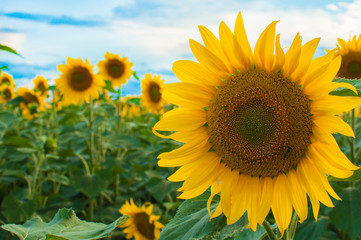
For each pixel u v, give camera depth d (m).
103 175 1.42
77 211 1.41
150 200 1.65
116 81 1.82
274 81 0.47
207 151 0.50
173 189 1.32
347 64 0.99
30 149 1.32
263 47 0.45
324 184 0.43
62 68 1.60
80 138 1.59
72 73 1.60
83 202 1.48
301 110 0.45
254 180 0.49
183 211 0.50
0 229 1.25
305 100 0.45
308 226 0.96
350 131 0.42
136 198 1.61
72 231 0.46
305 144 0.46
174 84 0.48
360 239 1.08
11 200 1.32
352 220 0.88
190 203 0.52
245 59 0.47
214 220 0.45
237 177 0.50
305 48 0.43
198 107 0.50
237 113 0.48
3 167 1.53
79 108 2.24
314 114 0.45
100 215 1.43
